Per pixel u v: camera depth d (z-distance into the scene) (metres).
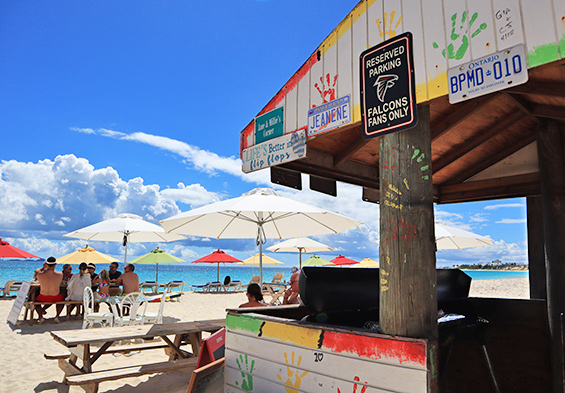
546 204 3.52
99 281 10.11
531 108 3.32
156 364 4.45
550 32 1.80
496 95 2.97
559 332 3.24
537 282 4.27
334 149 4.01
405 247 2.19
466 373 3.84
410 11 2.37
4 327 8.30
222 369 3.15
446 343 2.93
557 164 3.51
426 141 2.26
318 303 2.87
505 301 3.71
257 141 3.43
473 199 4.81
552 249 3.41
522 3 1.90
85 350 4.20
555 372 3.22
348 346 2.26
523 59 1.87
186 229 7.85
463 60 2.09
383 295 2.25
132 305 7.04
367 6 2.63
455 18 2.15
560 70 2.42
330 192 4.15
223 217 7.61
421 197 2.21
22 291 8.87
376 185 4.62
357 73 2.65
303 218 7.52
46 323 8.79
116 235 12.59
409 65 2.32
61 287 9.73
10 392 4.26
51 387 4.42
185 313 10.95
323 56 2.92
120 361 5.50
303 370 2.48
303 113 3.04
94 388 3.87
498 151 4.49
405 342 2.02
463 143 4.12
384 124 2.41
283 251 17.78
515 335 3.62
